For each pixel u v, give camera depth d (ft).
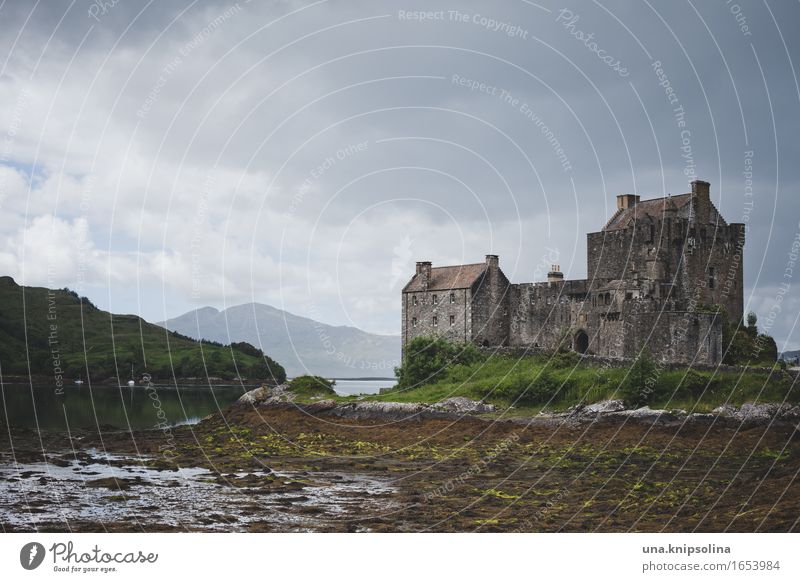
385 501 126.82
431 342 285.23
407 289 355.36
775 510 109.50
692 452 175.32
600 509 117.91
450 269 348.59
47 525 108.47
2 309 541.75
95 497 129.18
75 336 541.75
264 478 147.54
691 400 214.28
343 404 245.24
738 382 219.00
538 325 318.65
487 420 216.13
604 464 161.89
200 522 110.73
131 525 108.58
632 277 297.53
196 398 380.78
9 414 285.23
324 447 198.29
